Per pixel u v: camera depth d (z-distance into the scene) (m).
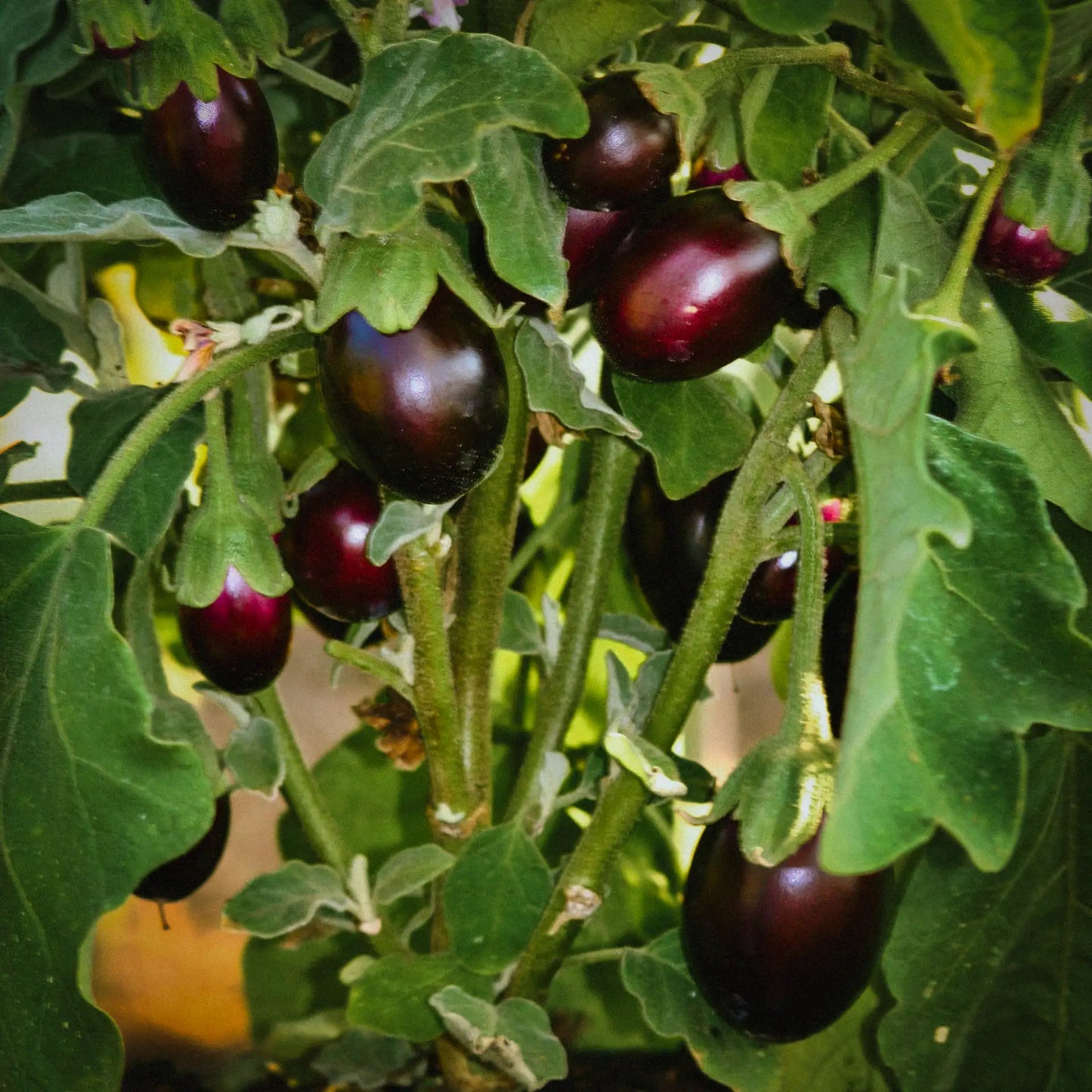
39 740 0.42
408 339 0.41
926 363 0.34
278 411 0.66
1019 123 0.36
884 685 0.34
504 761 0.67
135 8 0.42
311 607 0.55
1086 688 0.36
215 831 0.55
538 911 0.51
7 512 0.44
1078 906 0.49
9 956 0.42
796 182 0.48
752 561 0.45
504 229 0.41
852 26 0.51
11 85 0.51
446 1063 0.55
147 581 0.55
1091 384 0.45
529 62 0.40
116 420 0.53
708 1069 0.48
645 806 0.49
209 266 0.57
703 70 0.42
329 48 0.59
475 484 0.43
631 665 0.67
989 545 0.38
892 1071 0.53
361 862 0.54
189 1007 0.68
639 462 0.54
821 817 0.41
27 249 0.61
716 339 0.41
